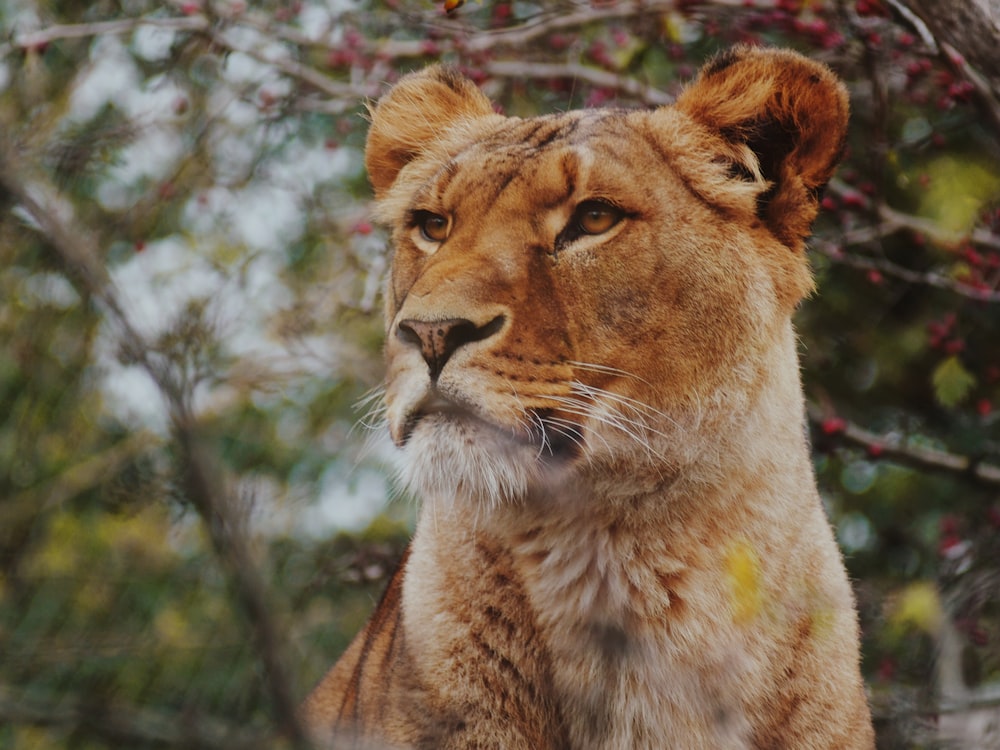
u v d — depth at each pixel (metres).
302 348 9.12
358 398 8.68
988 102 7.43
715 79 6.56
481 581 6.14
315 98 10.83
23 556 7.00
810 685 6.14
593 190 5.99
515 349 5.71
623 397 5.96
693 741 6.02
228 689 6.12
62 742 6.09
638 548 6.07
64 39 9.52
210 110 9.86
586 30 10.55
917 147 10.50
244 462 8.61
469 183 6.20
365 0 10.70
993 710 7.77
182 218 9.58
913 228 10.28
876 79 9.59
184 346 4.73
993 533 10.31
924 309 12.26
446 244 6.05
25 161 6.58
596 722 6.08
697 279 6.10
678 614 6.06
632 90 10.20
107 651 6.43
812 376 11.88
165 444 7.16
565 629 6.09
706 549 6.06
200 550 6.93
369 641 6.69
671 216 6.12
